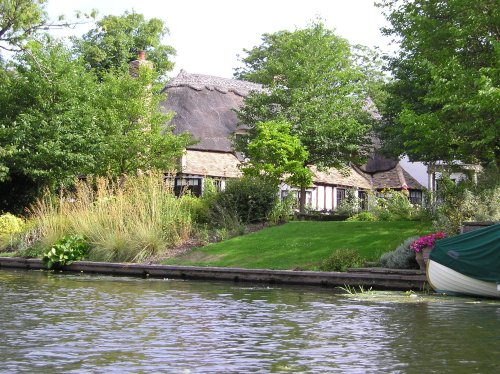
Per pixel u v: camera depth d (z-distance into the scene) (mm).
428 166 33781
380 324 9781
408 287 15242
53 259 21016
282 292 14586
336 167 36969
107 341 8203
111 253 21125
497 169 19281
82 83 32594
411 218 24734
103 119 31797
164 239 21953
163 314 10719
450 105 17047
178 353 7512
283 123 29672
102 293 13945
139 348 7785
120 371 6586
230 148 41938
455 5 18469
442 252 14273
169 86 44031
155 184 23797
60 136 30625
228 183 25609
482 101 16203
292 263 18312
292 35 38156
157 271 18906
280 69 36656
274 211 24891
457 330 9234
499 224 13695
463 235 14148
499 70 16672
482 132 17703
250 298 13289
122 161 31656
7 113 31594
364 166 47469
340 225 22156
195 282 17109
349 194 40250
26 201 31641
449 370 6719
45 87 31234
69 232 22734
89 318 10164
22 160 30109
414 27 20203
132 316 10438
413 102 28750
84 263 20547
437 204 22047
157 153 32406
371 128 35094
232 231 23062
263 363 7012
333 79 37188
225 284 16578
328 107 35625
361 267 16797
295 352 7621
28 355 7324
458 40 18531
